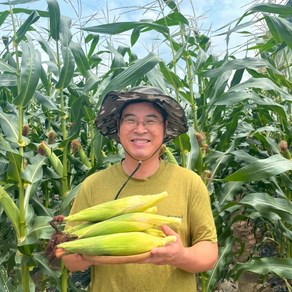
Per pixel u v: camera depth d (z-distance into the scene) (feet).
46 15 11.53
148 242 4.84
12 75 10.19
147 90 6.23
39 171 9.64
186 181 6.39
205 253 6.00
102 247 4.77
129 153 6.10
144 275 6.09
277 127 12.59
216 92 11.21
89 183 6.66
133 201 5.22
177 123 6.82
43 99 12.12
